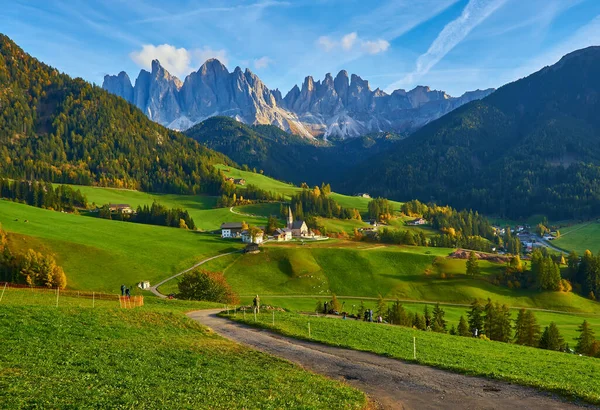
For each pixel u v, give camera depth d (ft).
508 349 182.80
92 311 161.89
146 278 494.18
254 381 96.73
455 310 487.20
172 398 79.61
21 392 75.10
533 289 554.87
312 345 148.97
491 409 88.28
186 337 147.95
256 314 215.51
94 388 81.25
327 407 82.58
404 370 118.11
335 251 623.36
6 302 191.11
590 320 470.39
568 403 92.27
